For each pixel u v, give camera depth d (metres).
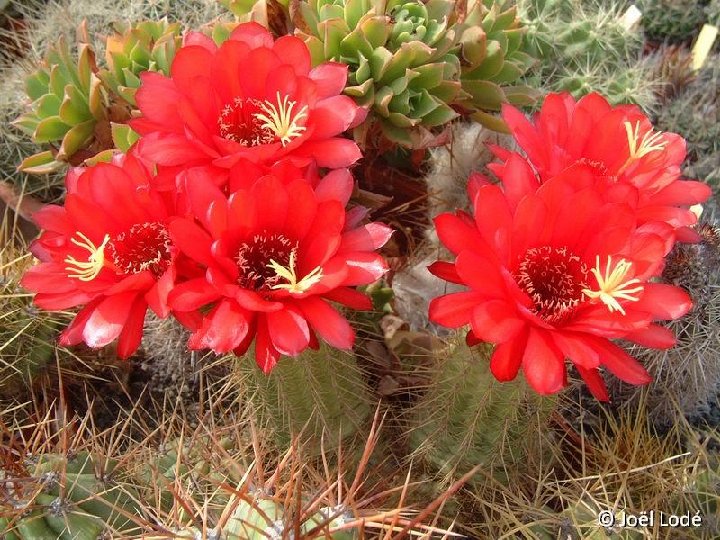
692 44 0.65
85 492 0.31
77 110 0.43
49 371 0.43
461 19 0.43
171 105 0.29
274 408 0.33
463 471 0.35
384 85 0.40
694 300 0.39
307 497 0.29
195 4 0.52
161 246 0.28
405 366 0.45
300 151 0.29
